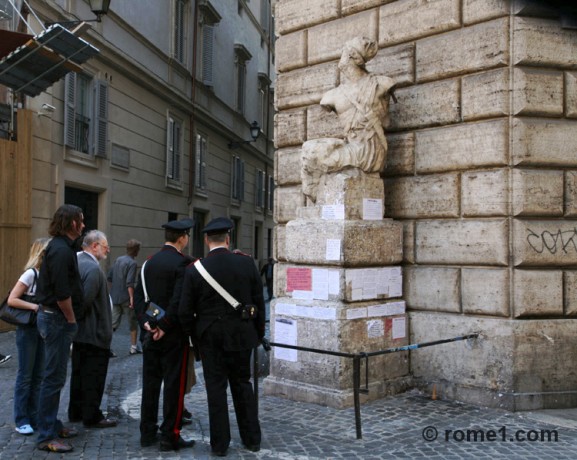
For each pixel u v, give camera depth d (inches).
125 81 661.9
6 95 480.4
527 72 248.2
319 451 198.4
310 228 267.1
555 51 250.8
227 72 1043.9
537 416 234.8
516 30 248.7
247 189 1203.2
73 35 352.8
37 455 195.0
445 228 267.0
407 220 281.9
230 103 1063.0
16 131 485.1
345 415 238.8
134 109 685.3
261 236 1314.0
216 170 1001.5
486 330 251.8
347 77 275.7
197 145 900.6
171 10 785.6
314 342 259.3
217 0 975.6
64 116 543.8
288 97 323.0
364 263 262.7
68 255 198.4
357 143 268.4
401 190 283.4
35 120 506.6
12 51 368.8
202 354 199.9
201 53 906.1
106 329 224.8
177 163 820.6
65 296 196.1
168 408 201.2
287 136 322.0
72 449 199.9
